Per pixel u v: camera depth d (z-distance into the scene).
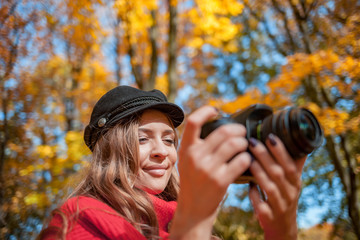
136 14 4.62
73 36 5.25
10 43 5.04
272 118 0.74
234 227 7.79
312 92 5.01
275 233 0.78
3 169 5.00
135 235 1.08
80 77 7.31
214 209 0.70
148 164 1.36
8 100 5.40
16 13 4.88
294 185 0.73
